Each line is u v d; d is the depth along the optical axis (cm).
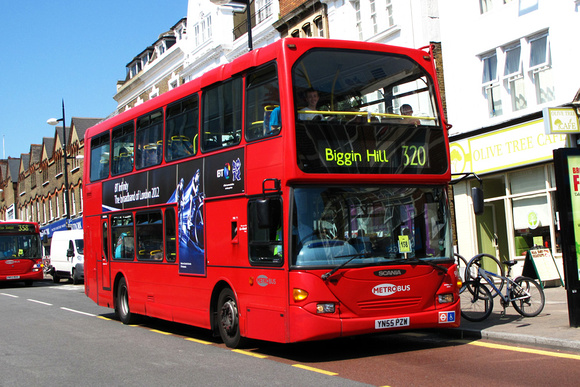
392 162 927
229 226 1030
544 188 1706
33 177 7062
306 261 873
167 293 1246
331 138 896
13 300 2322
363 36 2394
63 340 1234
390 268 898
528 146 1720
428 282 920
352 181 903
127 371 894
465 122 1953
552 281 1580
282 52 904
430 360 866
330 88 915
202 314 1118
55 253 3572
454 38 1986
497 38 1836
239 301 1002
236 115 1019
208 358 969
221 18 3481
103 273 1567
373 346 1023
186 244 1169
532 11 1719
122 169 1466
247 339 1029
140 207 1364
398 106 955
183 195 1182
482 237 1920
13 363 993
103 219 1564
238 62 1023
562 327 977
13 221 3297
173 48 4019
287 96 887
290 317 875
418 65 987
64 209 5850
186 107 1188
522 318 1110
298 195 882
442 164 966
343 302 871
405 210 931
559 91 1641
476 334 999
